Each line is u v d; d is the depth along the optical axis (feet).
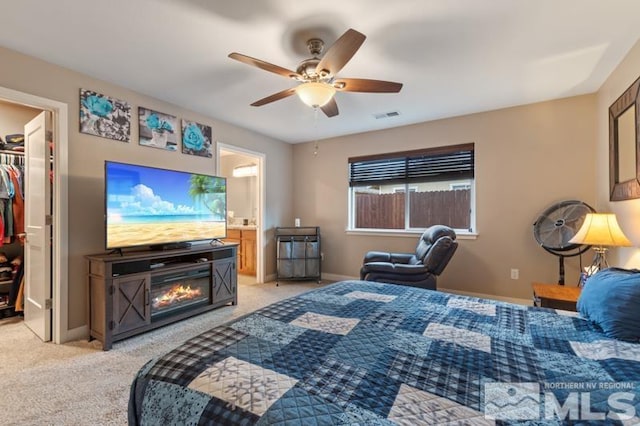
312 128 14.62
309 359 3.43
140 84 9.64
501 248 12.03
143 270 8.95
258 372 3.15
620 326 4.10
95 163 9.18
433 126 13.43
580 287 8.82
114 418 5.40
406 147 14.12
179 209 10.60
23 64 7.80
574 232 9.89
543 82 9.52
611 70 8.69
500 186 12.02
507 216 11.91
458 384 2.93
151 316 9.20
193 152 12.05
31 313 9.37
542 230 10.56
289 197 17.56
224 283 11.59
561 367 3.26
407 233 14.21
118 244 8.82
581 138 10.64
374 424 2.39
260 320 4.65
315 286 14.97
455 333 4.20
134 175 9.24
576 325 4.55
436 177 13.62
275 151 16.53
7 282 10.92
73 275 8.72
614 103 8.57
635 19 6.40
